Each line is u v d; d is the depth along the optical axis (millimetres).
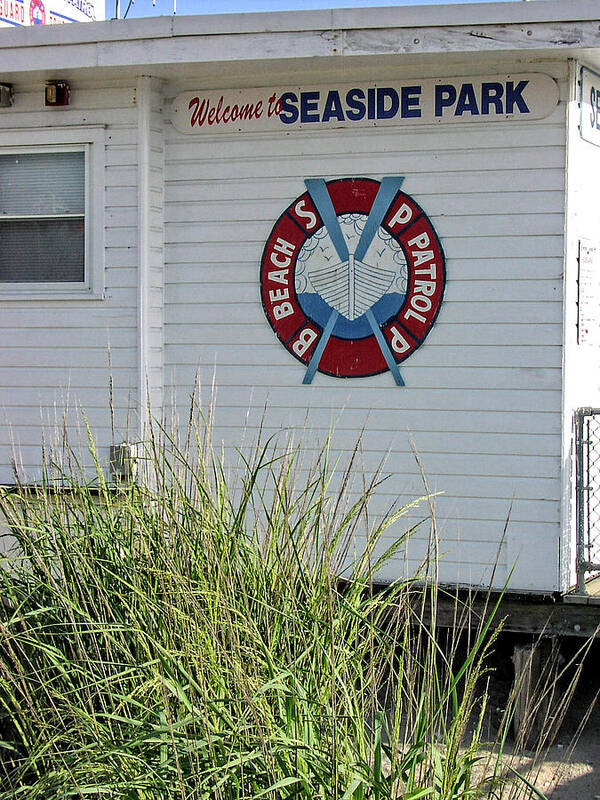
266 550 3957
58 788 3297
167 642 3609
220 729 3307
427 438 6043
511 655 6316
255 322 6328
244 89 6289
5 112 6680
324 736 3344
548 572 5844
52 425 6602
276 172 6258
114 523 4148
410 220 6043
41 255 6703
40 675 3781
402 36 5582
